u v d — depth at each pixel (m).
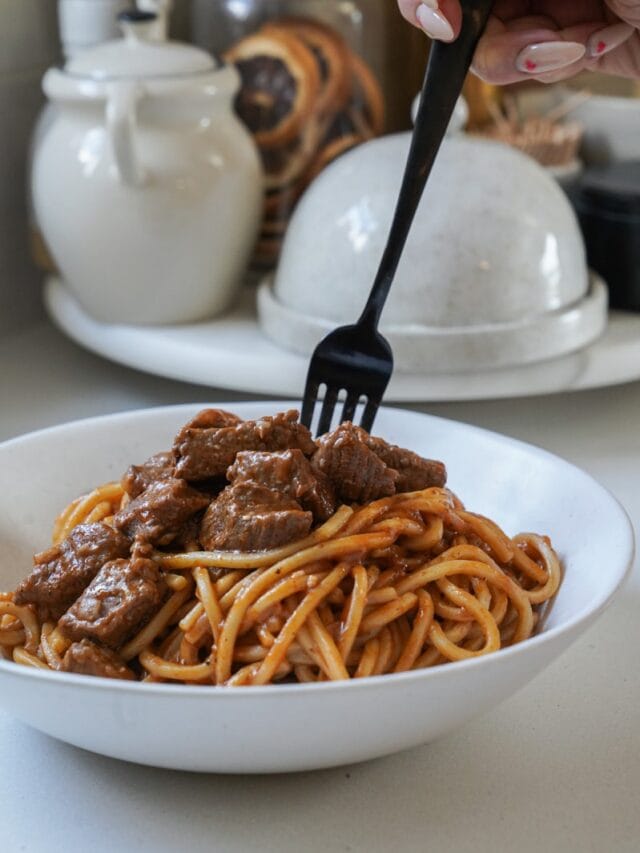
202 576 0.40
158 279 0.68
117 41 0.71
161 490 0.42
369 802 0.37
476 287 0.62
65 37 0.76
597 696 0.42
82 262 0.69
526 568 0.44
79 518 0.47
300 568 0.40
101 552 0.41
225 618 0.40
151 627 0.40
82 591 0.42
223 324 0.71
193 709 0.32
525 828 0.36
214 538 0.41
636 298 0.71
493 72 0.50
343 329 0.47
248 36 0.76
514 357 0.62
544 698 0.42
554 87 0.95
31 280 0.81
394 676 0.33
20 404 0.68
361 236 0.63
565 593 0.42
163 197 0.66
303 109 0.75
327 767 0.36
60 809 0.37
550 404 0.68
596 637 0.46
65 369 0.73
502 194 0.63
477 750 0.39
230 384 0.65
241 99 0.76
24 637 0.43
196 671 0.39
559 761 0.39
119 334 0.69
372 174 0.64
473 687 0.34
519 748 0.39
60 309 0.74
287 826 0.36
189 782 0.38
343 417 0.48
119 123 0.64
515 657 0.34
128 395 0.69
